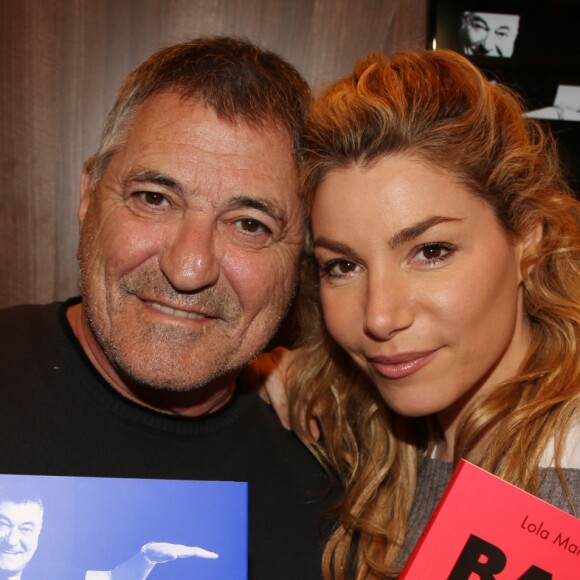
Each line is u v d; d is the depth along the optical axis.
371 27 1.66
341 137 1.03
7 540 0.89
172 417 1.17
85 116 1.64
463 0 1.61
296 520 1.20
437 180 1.01
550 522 0.87
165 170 1.08
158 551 0.92
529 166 1.09
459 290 1.02
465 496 0.89
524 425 1.07
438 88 1.06
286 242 1.17
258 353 1.18
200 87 1.11
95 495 0.92
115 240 1.11
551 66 1.61
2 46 1.62
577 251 1.12
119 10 1.63
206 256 1.09
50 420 1.13
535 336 1.16
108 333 1.13
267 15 1.65
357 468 1.29
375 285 1.03
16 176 1.63
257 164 1.10
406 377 1.06
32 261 1.64
